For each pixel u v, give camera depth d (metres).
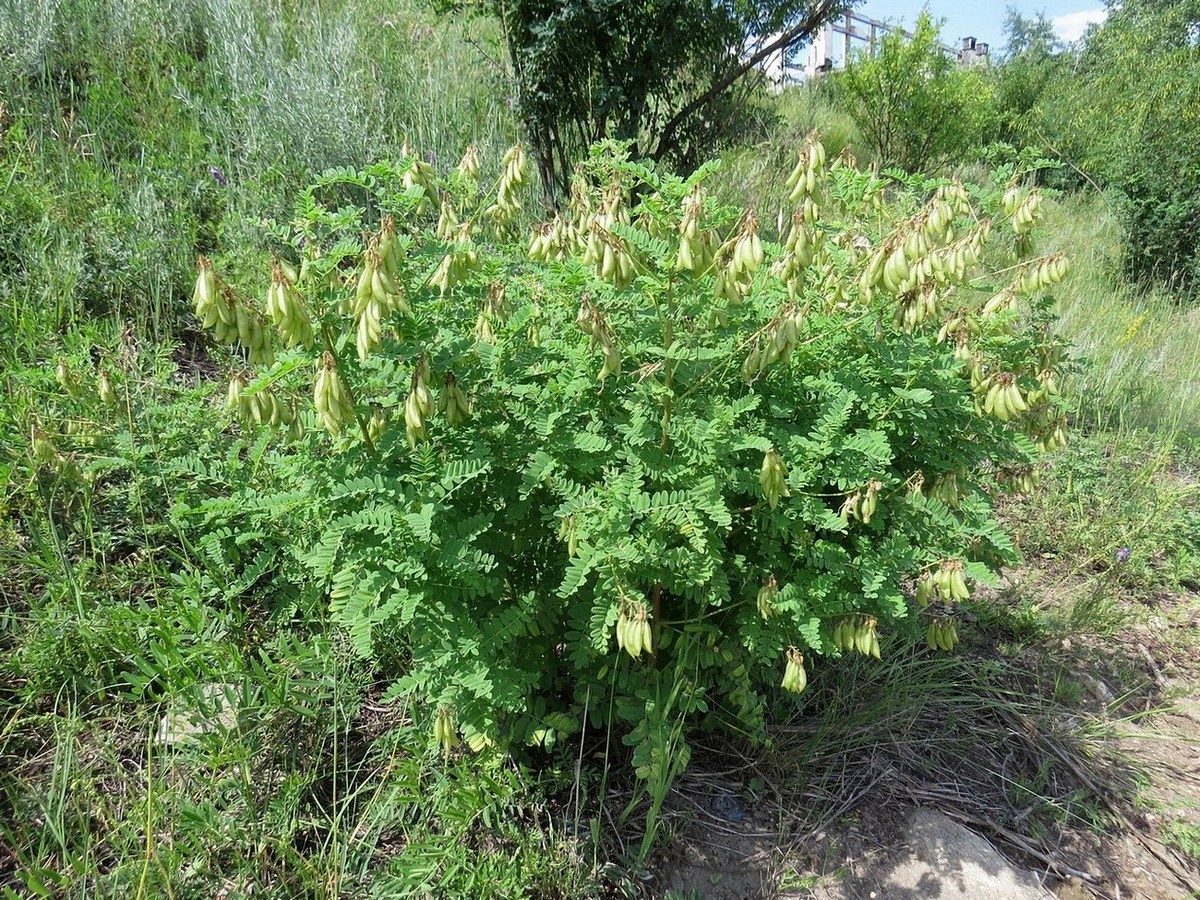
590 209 2.93
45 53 6.08
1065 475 5.50
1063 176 13.68
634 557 2.33
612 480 2.47
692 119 7.49
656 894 2.70
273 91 6.29
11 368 3.60
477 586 2.42
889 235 2.78
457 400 2.39
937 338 3.24
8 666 2.84
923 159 12.52
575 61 6.81
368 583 2.31
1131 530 5.04
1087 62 21.02
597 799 2.90
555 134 7.27
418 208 2.59
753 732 3.08
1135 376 6.94
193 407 3.53
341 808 2.72
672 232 2.73
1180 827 3.22
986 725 3.59
